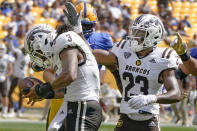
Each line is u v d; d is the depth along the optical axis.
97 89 11.80
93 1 50.09
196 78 35.31
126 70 13.41
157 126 13.37
